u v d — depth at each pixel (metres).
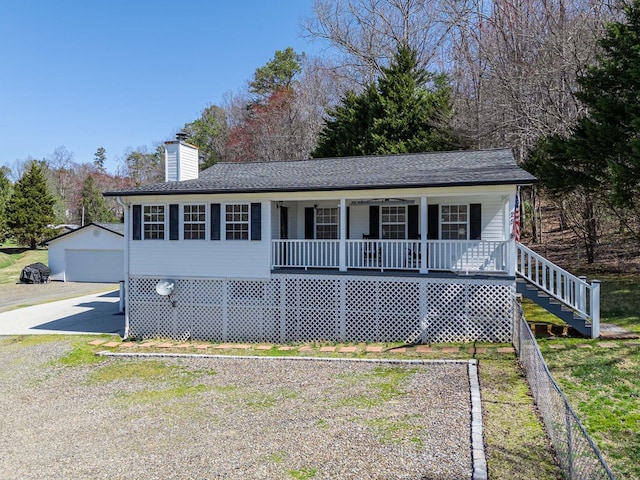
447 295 12.01
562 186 15.91
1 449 6.78
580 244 21.30
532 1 22.22
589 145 14.38
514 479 4.98
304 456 5.86
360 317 12.59
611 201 13.96
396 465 5.45
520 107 20.47
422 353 11.01
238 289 13.48
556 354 9.59
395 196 12.11
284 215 14.97
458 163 14.49
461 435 6.20
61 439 7.04
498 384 8.38
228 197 13.38
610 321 11.68
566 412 4.80
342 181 12.71
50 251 30.91
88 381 10.20
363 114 28.09
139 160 68.62
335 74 35.81
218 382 9.61
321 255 13.12
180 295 13.86
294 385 9.09
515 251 11.65
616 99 14.20
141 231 14.08
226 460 5.90
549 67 19.56
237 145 41.50
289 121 39.72
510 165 13.25
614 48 15.45
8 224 42.56
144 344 13.29
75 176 79.88
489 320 11.80
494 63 22.31
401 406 7.52
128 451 6.42
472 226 13.39
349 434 6.46
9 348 13.36
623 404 7.00
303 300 12.98
